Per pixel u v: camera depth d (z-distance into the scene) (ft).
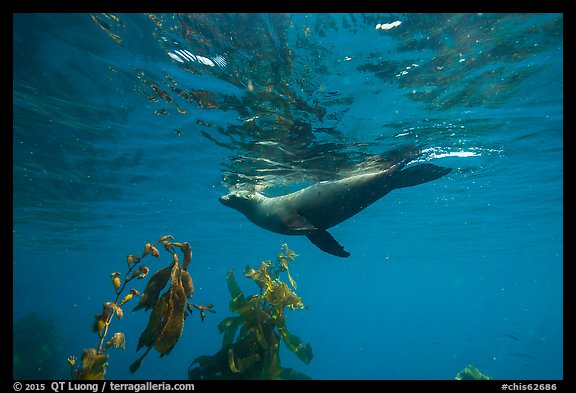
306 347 17.84
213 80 27.04
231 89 27.81
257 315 16.87
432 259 143.23
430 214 73.10
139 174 50.70
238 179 49.16
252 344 16.26
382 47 22.79
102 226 82.28
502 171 48.26
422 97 28.66
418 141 36.68
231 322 17.74
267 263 18.81
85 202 62.75
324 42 22.22
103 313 11.08
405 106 29.84
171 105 31.81
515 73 26.25
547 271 162.50
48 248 108.37
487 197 61.16
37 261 136.77
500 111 31.55
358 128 32.99
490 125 34.04
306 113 30.30
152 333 11.41
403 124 32.73
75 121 35.53
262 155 39.60
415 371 192.24
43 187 53.93
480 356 233.35
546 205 65.77
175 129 36.63
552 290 244.42
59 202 61.82
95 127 36.78
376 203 64.34
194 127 35.55
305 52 23.06
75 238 94.94
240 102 29.53
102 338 11.05
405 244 110.73
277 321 16.99
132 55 25.54
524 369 195.52
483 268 164.35
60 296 383.04
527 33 22.20
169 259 140.77
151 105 32.22
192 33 22.56
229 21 21.13
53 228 81.66
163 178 52.24
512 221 78.84
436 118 31.99
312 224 25.02
